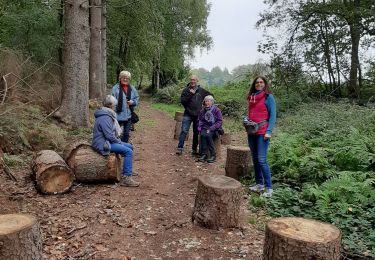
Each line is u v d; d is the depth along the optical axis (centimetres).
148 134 1280
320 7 1758
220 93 2336
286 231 348
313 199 591
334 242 334
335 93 1920
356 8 1703
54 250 420
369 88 1834
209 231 484
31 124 840
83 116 1016
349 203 566
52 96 1080
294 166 722
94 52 1501
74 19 994
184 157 926
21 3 1410
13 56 944
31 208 526
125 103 834
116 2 1834
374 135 852
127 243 447
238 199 492
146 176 730
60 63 1567
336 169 703
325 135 885
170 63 3191
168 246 444
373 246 450
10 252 329
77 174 618
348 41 1830
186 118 934
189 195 631
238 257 422
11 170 661
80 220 498
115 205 555
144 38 1931
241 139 1245
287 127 1217
